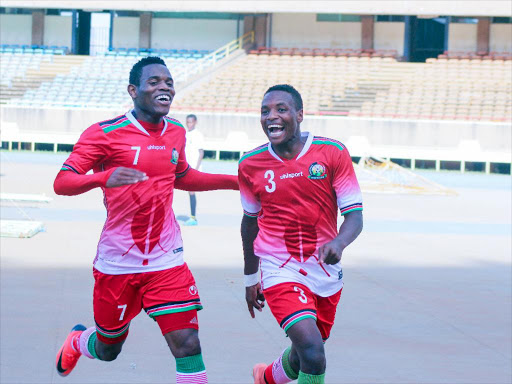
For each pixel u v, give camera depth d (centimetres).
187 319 670
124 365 853
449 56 6162
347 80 5956
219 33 6769
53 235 1817
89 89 6166
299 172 645
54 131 5709
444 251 1770
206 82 6016
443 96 5694
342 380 815
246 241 702
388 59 6181
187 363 664
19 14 6969
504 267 1571
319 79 5994
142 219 669
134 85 673
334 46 6625
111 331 698
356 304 1188
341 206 653
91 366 847
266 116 638
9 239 1738
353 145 5200
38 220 2086
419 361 895
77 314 1066
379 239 1944
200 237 1866
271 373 702
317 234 656
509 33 6400
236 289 1275
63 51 6831
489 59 6128
